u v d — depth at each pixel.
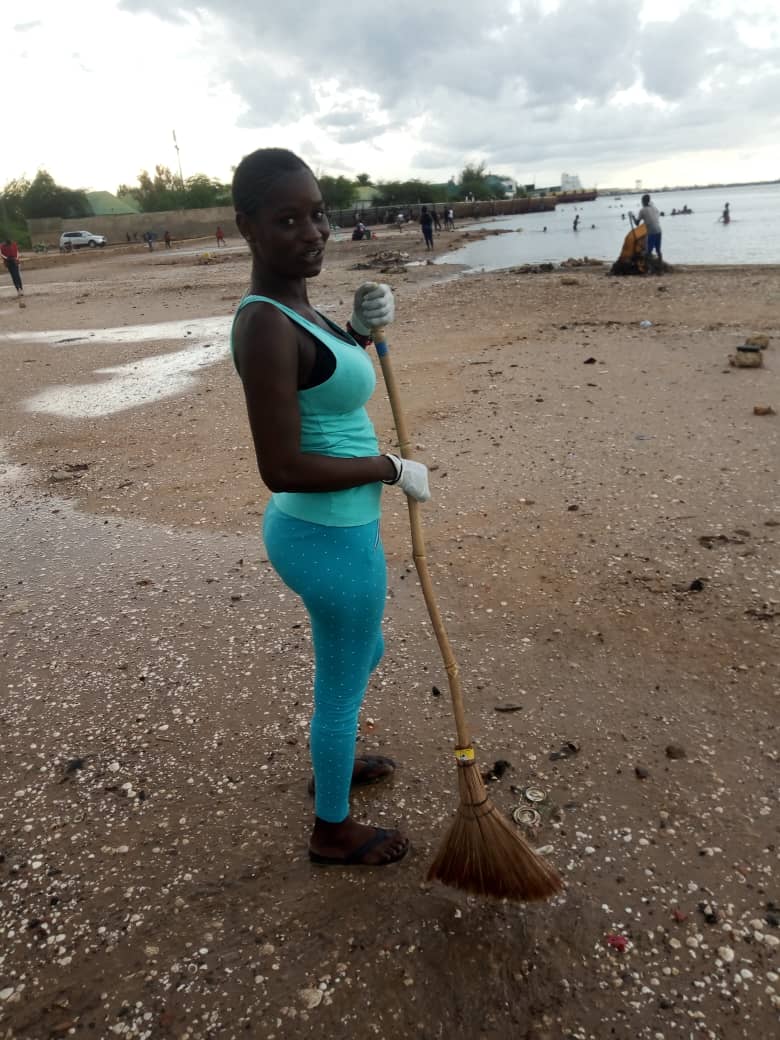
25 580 4.72
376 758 2.89
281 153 1.93
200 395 9.09
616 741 2.98
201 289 22.25
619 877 2.38
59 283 28.91
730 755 2.87
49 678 3.67
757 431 6.20
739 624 3.67
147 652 3.83
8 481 6.62
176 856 2.59
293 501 2.12
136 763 3.06
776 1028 1.94
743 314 11.41
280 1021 2.03
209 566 4.70
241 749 3.10
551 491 5.38
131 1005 2.10
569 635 3.70
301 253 1.95
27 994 2.15
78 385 10.31
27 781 2.99
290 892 2.41
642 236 17.77
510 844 2.19
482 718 3.16
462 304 14.75
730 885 2.34
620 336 10.23
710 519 4.77
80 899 2.44
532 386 7.98
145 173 95.12
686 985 2.06
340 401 2.02
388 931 2.25
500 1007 2.02
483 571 4.37
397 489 5.66
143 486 6.21
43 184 75.00
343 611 2.14
